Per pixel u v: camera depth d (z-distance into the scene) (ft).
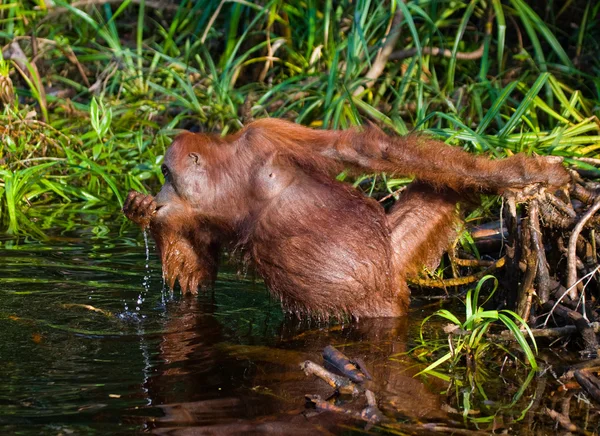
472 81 46.96
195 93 50.08
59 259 34.27
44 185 43.70
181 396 21.97
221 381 23.06
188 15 56.24
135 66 53.67
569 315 26.66
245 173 28.66
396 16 47.78
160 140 47.24
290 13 53.31
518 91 47.83
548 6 52.44
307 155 28.76
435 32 50.14
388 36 46.93
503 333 26.66
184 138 28.91
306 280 28.27
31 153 44.65
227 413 21.11
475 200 29.71
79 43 56.24
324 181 28.63
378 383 23.30
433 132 36.35
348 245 28.17
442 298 31.42
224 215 29.04
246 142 28.81
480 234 33.45
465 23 45.70
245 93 51.08
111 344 25.72
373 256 28.37
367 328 27.96
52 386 22.38
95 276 32.35
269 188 28.37
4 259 34.09
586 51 52.03
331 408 21.40
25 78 49.26
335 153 28.81
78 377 23.07
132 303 29.71
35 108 51.26
